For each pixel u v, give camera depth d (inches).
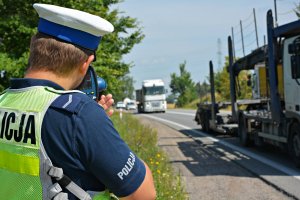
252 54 575.2
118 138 70.8
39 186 69.0
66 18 72.6
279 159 465.7
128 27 604.4
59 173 68.3
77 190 68.8
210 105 791.1
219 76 1903.3
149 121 1306.6
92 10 482.0
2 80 427.8
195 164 445.1
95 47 76.7
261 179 357.1
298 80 400.2
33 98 72.5
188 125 1080.8
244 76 982.4
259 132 528.7
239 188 325.7
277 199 288.5
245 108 649.6
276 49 448.8
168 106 3550.7
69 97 71.0
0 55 411.8
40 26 75.2
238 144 625.6
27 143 69.9
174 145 633.0
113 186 69.7
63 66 74.4
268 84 500.1
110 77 542.3
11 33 436.8
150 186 72.7
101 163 68.4
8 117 73.1
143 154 408.5
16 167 70.5
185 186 332.5
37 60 74.4
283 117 444.8
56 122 68.9
